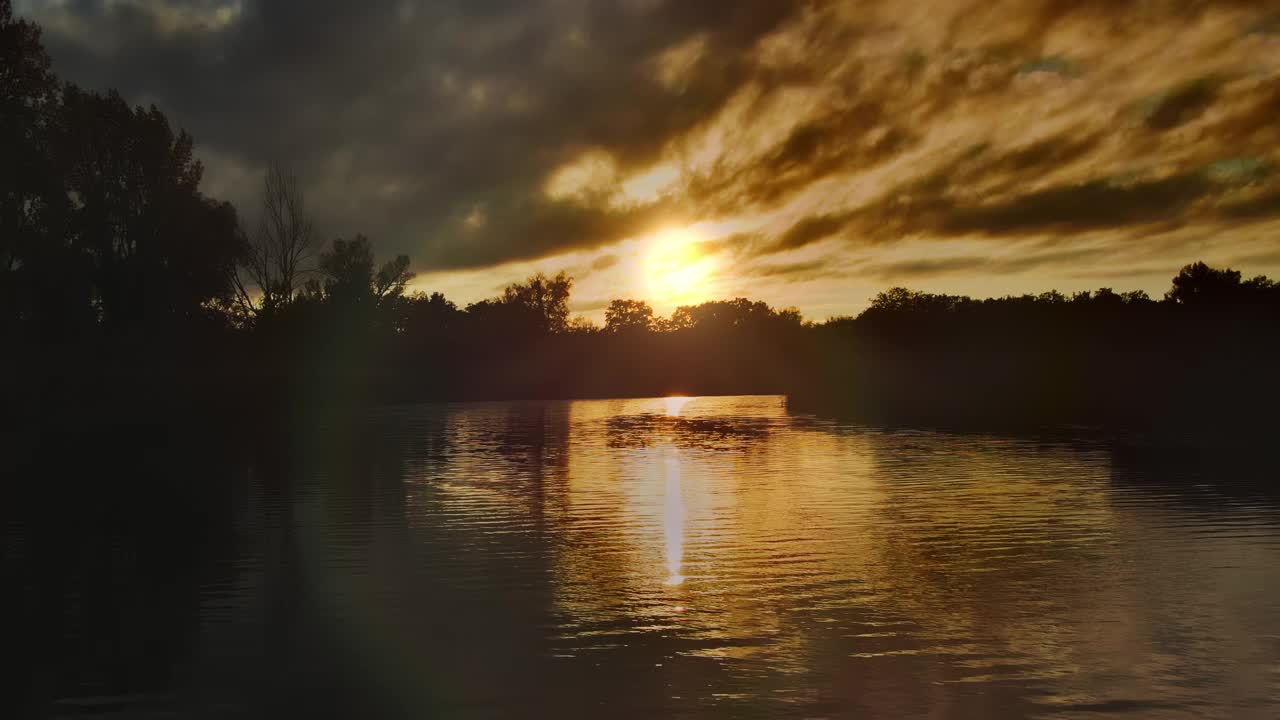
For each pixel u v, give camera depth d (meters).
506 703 4.95
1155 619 6.30
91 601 7.23
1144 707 4.72
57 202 36.00
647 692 5.07
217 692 5.19
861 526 10.23
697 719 4.66
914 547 8.98
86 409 37.56
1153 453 18.31
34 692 5.21
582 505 12.12
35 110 35.53
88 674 5.51
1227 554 8.42
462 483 14.77
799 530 10.03
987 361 58.06
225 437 27.67
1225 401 39.22
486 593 7.33
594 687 5.16
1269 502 11.52
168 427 33.47
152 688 5.26
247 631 6.36
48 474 16.92
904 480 14.41
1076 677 5.18
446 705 4.94
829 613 6.61
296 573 8.12
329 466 17.91
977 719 4.59
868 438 23.89
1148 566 7.95
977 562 8.25
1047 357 53.16
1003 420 31.00
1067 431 25.20
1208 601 6.76
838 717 4.66
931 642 5.88
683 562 8.42
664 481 14.77
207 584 7.75
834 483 14.16
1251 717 4.57
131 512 11.91
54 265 35.47
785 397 62.78
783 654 5.69
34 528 10.73
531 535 9.90
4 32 33.25
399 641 6.08
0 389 34.16
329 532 10.22
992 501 11.96
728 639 6.02
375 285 62.94
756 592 7.26
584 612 6.72
